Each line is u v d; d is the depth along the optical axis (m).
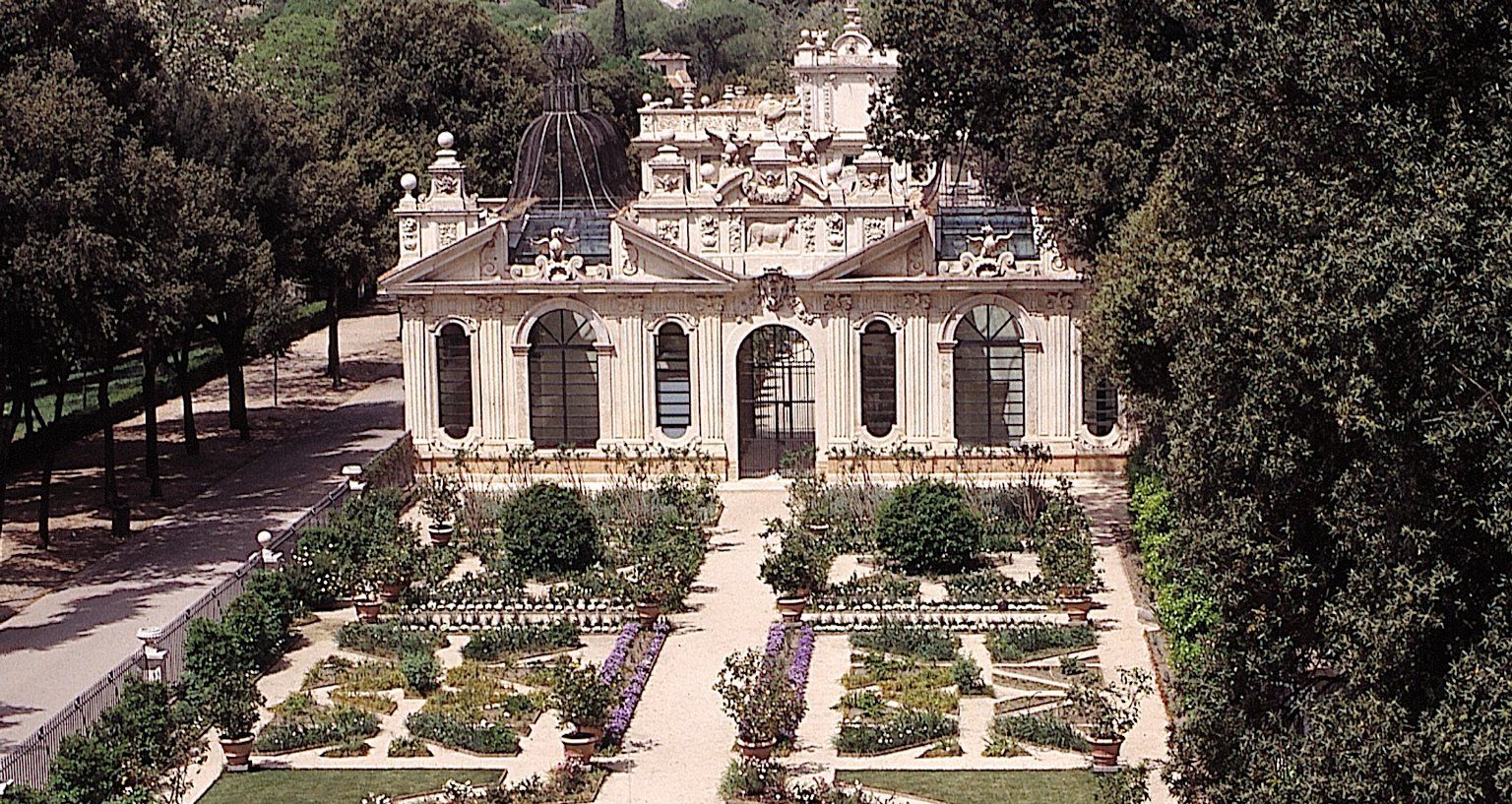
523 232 78.19
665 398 76.81
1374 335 30.47
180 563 64.56
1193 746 34.22
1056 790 41.94
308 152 101.38
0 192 59.72
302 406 100.56
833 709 48.75
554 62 89.94
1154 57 63.75
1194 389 35.91
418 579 61.00
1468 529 30.45
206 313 81.25
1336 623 31.16
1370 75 37.34
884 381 76.19
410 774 44.16
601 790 42.88
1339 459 32.81
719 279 74.75
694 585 61.84
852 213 75.25
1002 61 68.50
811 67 108.62
